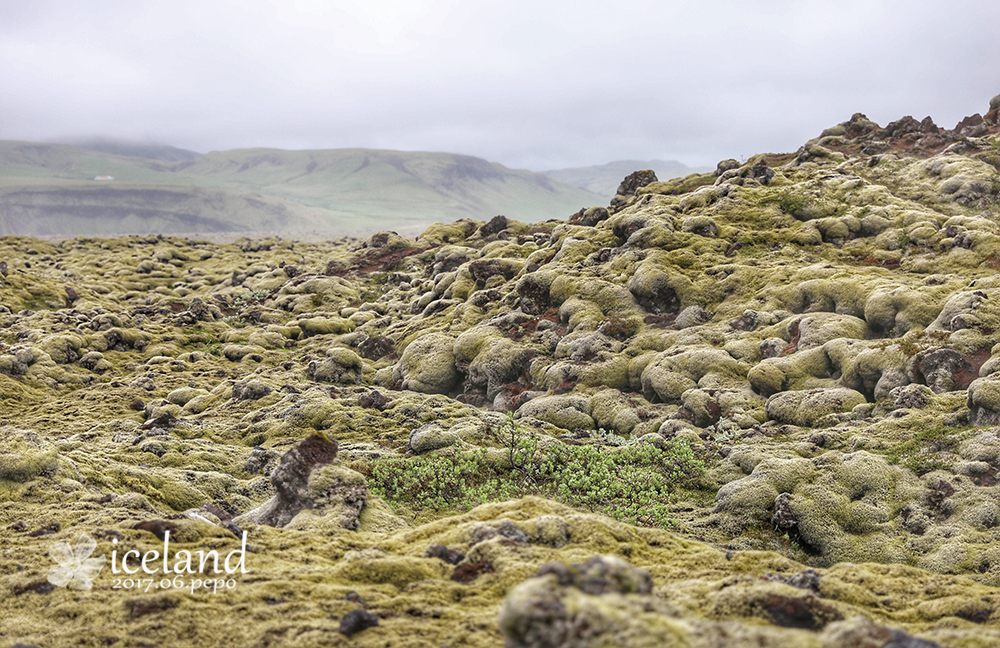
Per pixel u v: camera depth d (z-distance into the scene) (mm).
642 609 6934
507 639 6695
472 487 26062
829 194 59438
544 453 29547
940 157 66750
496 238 88625
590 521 14445
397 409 37531
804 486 25188
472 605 11023
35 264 112750
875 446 27484
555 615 6539
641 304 49969
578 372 43125
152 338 64500
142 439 32062
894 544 22297
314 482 18859
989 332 33812
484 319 56812
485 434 32500
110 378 53906
